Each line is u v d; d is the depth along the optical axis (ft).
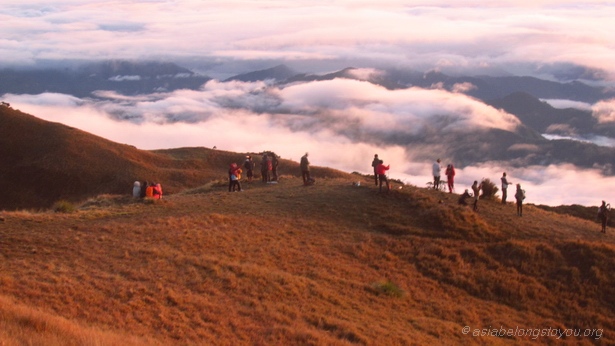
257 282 70.13
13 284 58.85
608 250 91.56
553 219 114.62
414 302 75.25
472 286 82.74
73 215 94.73
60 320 49.29
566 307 79.46
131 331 53.26
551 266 88.12
